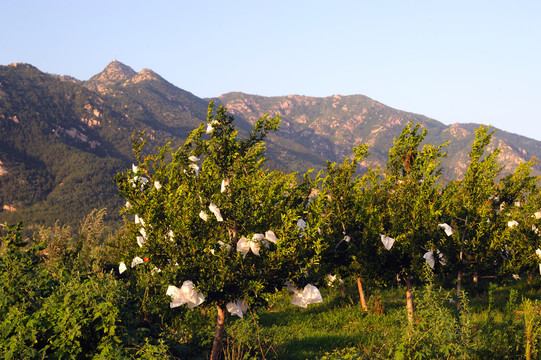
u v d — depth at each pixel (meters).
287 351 7.86
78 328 5.45
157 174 6.89
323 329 9.90
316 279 6.59
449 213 9.67
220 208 6.24
